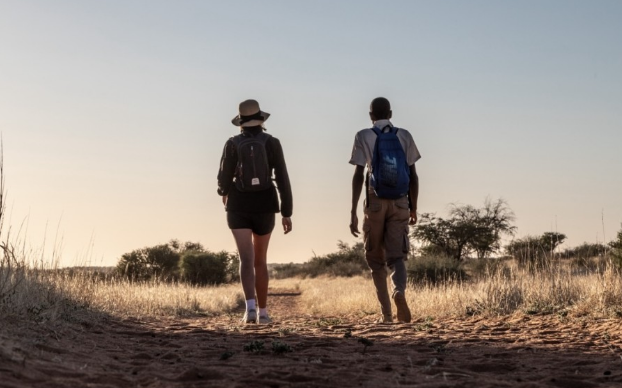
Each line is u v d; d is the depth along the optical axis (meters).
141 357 4.89
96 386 3.60
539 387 3.87
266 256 8.40
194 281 32.22
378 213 8.02
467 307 9.30
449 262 22.14
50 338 5.14
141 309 9.77
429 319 8.52
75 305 7.40
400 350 5.32
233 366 4.48
